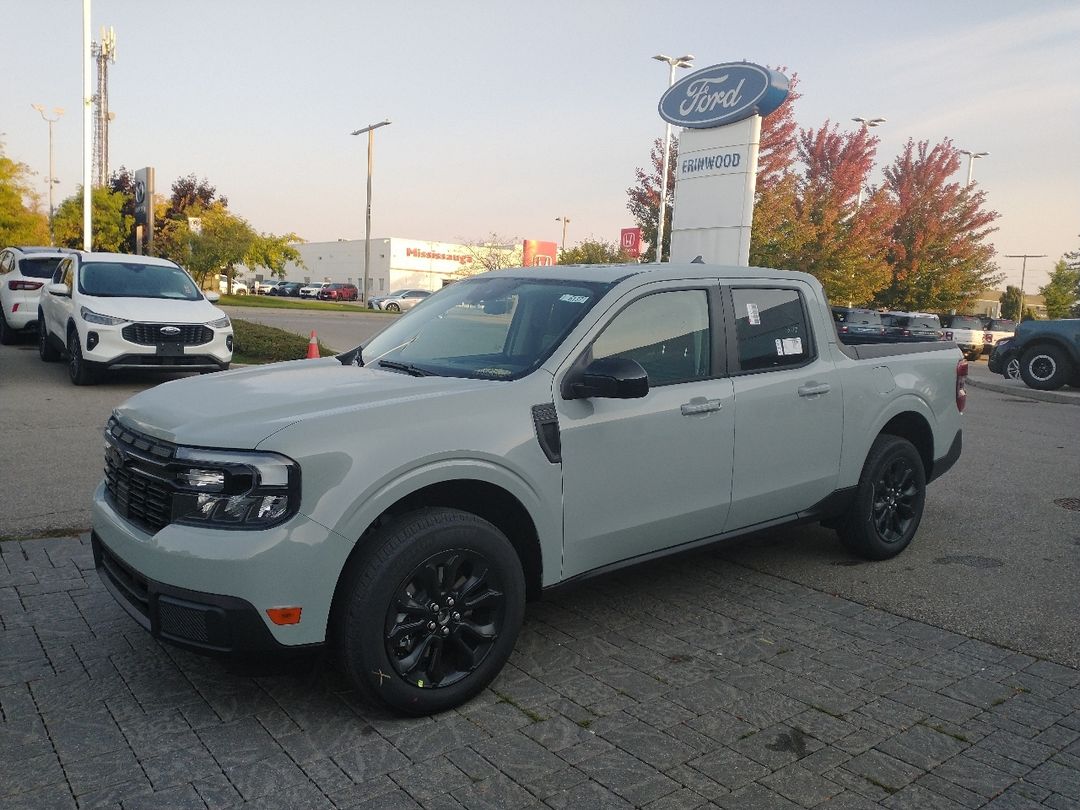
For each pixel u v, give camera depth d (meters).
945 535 6.09
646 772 3.02
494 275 4.77
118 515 3.48
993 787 2.98
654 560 4.19
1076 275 46.41
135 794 2.80
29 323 14.92
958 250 37.28
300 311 35.78
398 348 4.41
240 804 2.77
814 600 4.77
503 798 2.85
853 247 30.11
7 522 5.48
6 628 4.03
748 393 4.43
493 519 3.75
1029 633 4.35
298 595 3.04
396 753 3.11
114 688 3.52
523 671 3.81
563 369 3.79
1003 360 17.12
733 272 4.65
